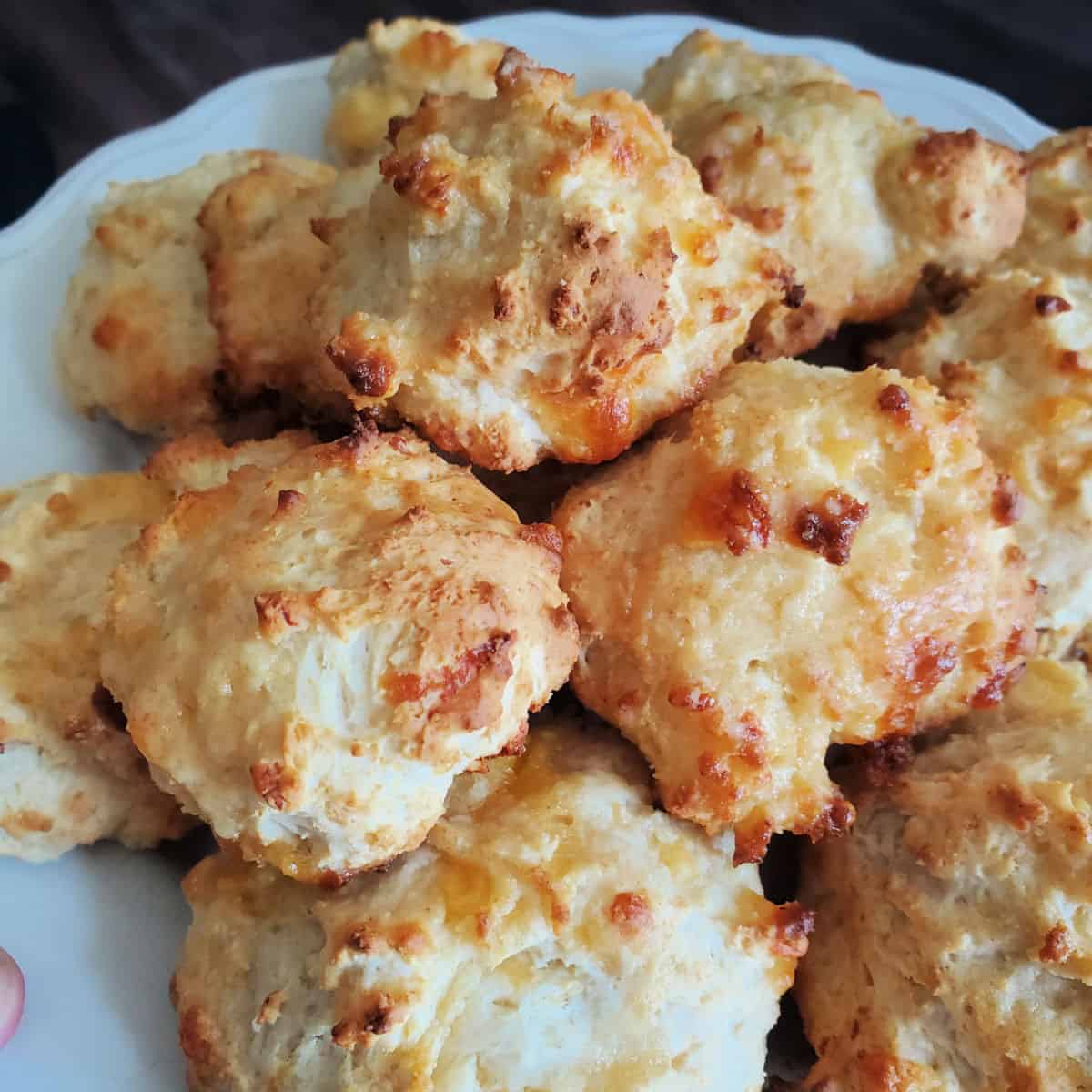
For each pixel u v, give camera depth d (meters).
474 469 0.19
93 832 0.18
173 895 0.18
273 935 0.16
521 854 0.16
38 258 0.22
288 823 0.15
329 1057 0.15
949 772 0.18
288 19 0.36
